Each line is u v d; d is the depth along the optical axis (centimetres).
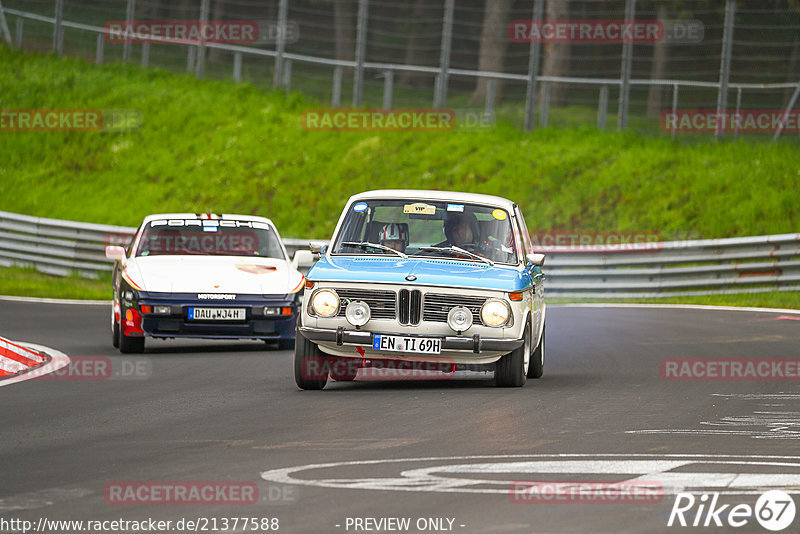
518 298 4038
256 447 2841
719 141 11444
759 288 8694
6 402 3738
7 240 11206
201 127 13625
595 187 11081
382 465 2581
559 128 12200
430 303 3988
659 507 2164
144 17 15188
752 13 15038
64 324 6875
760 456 2728
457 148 12169
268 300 5388
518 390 4041
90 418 3378
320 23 18850
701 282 8881
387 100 12900
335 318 3978
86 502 2219
